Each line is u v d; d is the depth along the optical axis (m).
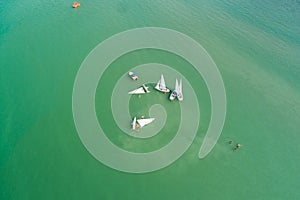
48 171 32.81
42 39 52.22
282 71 49.44
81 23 56.75
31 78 44.12
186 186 32.75
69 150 34.91
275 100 43.91
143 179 32.91
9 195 30.58
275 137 38.59
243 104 42.81
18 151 34.50
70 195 31.00
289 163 35.91
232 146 36.97
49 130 36.94
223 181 33.47
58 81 43.88
